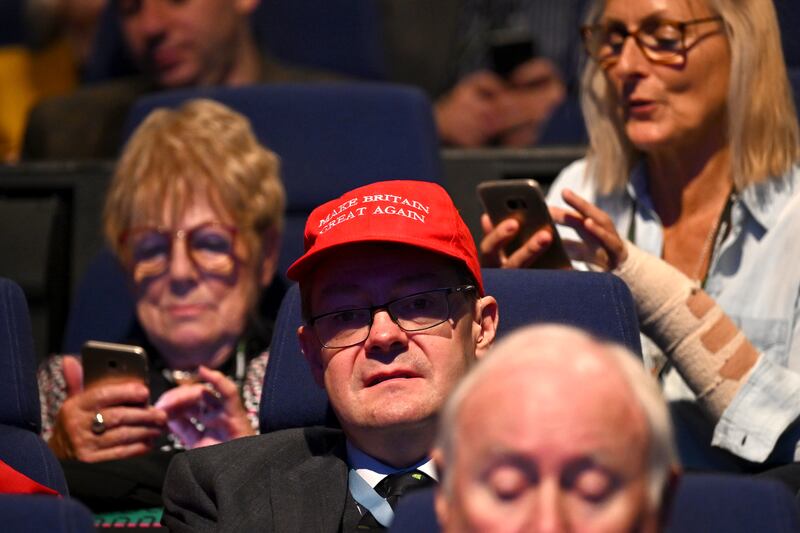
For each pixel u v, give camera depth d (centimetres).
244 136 714
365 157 788
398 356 497
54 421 689
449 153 841
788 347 641
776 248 653
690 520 405
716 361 614
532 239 612
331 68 1037
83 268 858
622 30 679
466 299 509
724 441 610
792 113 671
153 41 939
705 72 668
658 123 670
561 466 316
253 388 676
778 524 402
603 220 612
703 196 680
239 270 694
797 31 785
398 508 402
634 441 320
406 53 1093
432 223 507
